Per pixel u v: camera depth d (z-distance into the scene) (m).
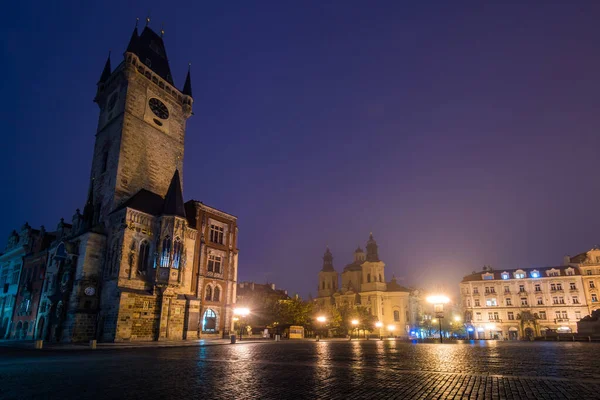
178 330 45.59
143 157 53.62
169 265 44.62
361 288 117.00
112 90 57.31
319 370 15.29
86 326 42.28
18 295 59.66
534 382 11.76
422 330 101.19
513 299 95.75
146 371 15.32
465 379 12.44
